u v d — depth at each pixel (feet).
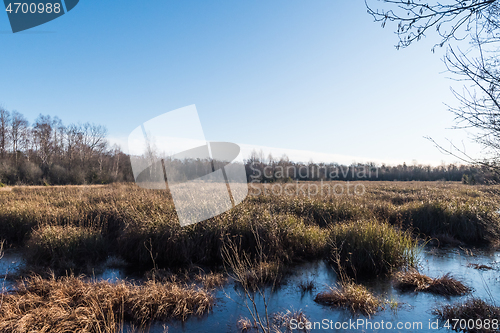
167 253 23.08
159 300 15.58
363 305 15.65
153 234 23.81
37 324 13.12
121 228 28.04
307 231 25.89
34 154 141.28
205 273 20.94
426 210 33.63
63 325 13.05
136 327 14.17
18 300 15.06
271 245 23.40
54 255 21.97
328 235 24.94
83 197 43.60
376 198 49.42
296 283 19.26
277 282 18.99
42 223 27.78
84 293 15.88
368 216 34.06
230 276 19.90
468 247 27.30
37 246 22.22
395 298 17.04
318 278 20.16
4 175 100.17
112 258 23.47
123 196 40.70
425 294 17.43
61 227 25.40
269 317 15.01
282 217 28.22
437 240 28.76
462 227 30.35
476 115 9.00
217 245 23.41
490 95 8.43
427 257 24.41
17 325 12.60
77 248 23.00
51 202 40.11
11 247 27.09
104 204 34.63
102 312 14.08
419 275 18.92
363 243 21.62
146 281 19.54
